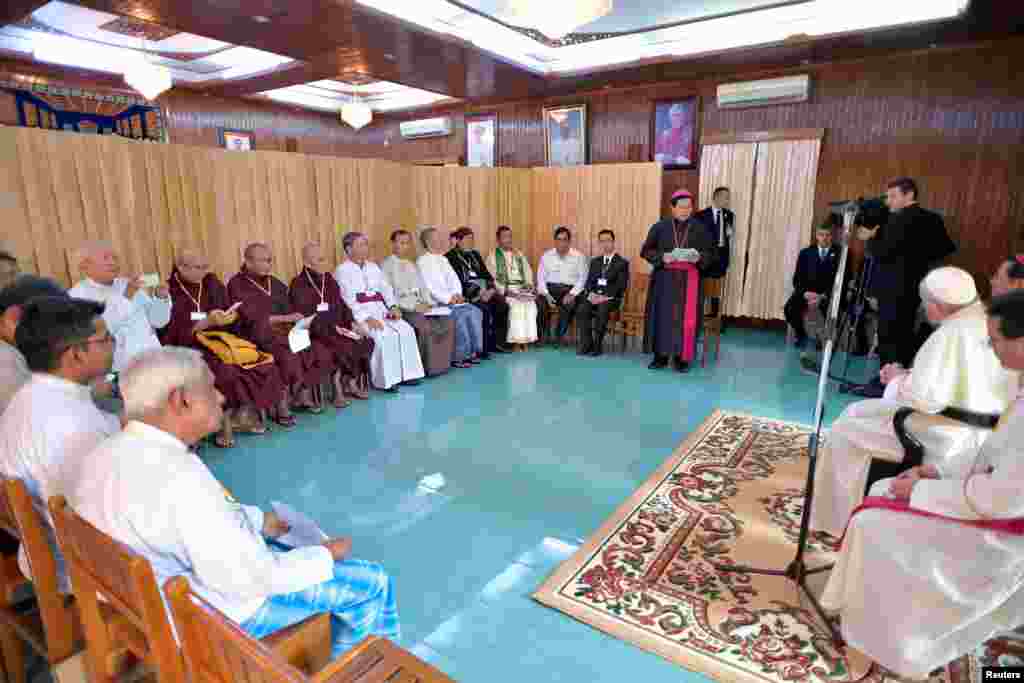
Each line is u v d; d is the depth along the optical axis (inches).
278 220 188.7
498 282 247.1
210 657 40.6
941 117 224.8
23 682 71.1
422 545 102.7
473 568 96.0
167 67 294.0
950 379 85.4
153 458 50.2
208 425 54.9
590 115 304.5
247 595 52.6
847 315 211.3
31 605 80.3
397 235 205.5
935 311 91.4
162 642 44.4
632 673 73.9
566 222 283.9
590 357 234.2
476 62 239.8
